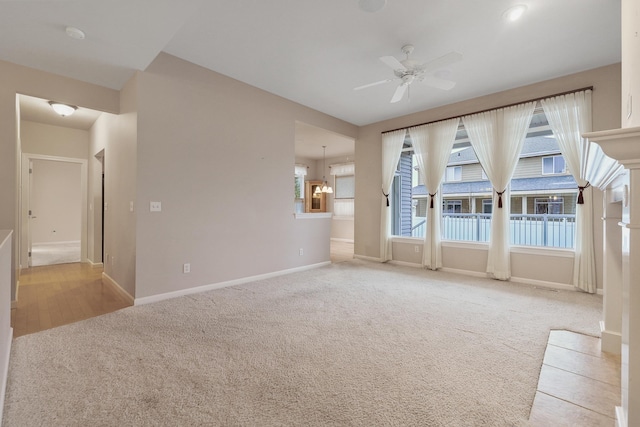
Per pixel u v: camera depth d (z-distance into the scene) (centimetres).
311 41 314
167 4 222
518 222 456
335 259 616
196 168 363
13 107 303
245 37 306
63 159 521
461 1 253
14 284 314
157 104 331
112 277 396
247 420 151
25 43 269
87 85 345
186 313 297
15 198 312
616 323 222
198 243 367
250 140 420
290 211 480
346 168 927
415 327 267
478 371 197
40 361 204
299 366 202
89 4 220
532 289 393
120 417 152
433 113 514
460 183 514
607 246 225
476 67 367
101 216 526
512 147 426
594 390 177
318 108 516
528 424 149
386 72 383
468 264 480
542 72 381
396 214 606
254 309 311
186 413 156
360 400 167
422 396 171
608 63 358
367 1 252
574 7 258
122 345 229
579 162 377
